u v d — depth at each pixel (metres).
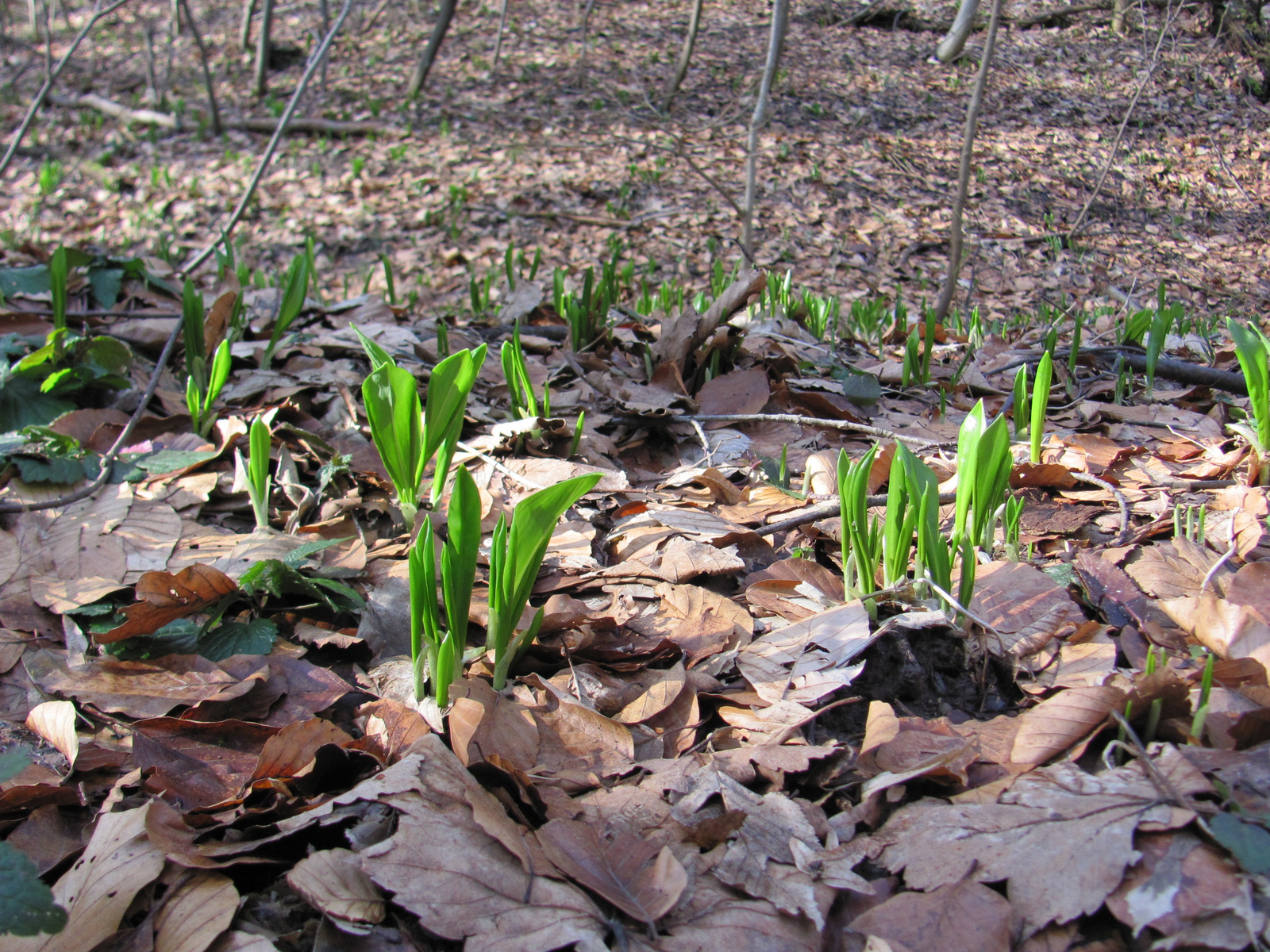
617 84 4.64
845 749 0.60
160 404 1.03
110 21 6.08
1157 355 1.16
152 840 0.54
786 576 0.76
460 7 5.81
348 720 0.66
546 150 3.89
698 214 3.36
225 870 0.54
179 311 1.31
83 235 3.30
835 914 0.52
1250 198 3.75
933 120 4.34
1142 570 0.74
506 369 0.99
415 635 0.64
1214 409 1.11
